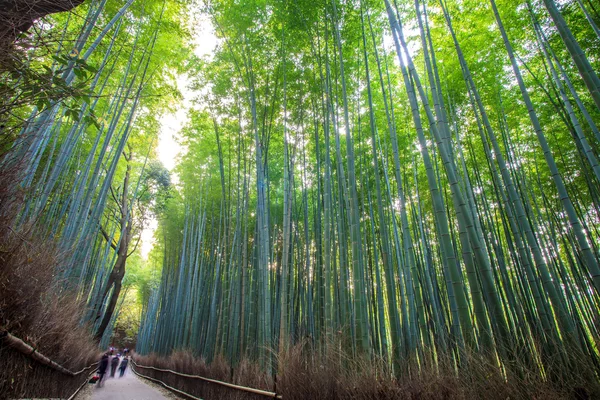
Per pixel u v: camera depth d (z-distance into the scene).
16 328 2.28
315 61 6.03
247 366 4.82
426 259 5.88
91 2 4.31
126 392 7.87
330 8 5.27
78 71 2.18
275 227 8.98
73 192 6.45
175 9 6.60
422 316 3.59
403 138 7.49
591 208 7.07
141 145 10.47
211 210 11.12
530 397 1.78
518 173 6.28
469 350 2.24
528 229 3.08
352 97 7.20
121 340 27.23
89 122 2.36
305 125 7.47
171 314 12.49
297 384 3.13
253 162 8.64
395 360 2.92
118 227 11.93
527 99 3.50
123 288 22.69
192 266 10.92
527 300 4.56
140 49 6.48
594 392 1.77
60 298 3.57
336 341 3.34
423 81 7.42
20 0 1.83
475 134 7.09
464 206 2.74
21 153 2.13
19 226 2.33
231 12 6.14
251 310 6.06
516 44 6.26
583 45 5.43
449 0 6.16
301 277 7.32
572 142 6.54
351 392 2.57
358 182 7.76
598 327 3.04
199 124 8.80
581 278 5.61
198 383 6.25
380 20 6.22
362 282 3.88
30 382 2.60
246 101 7.32
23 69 1.88
